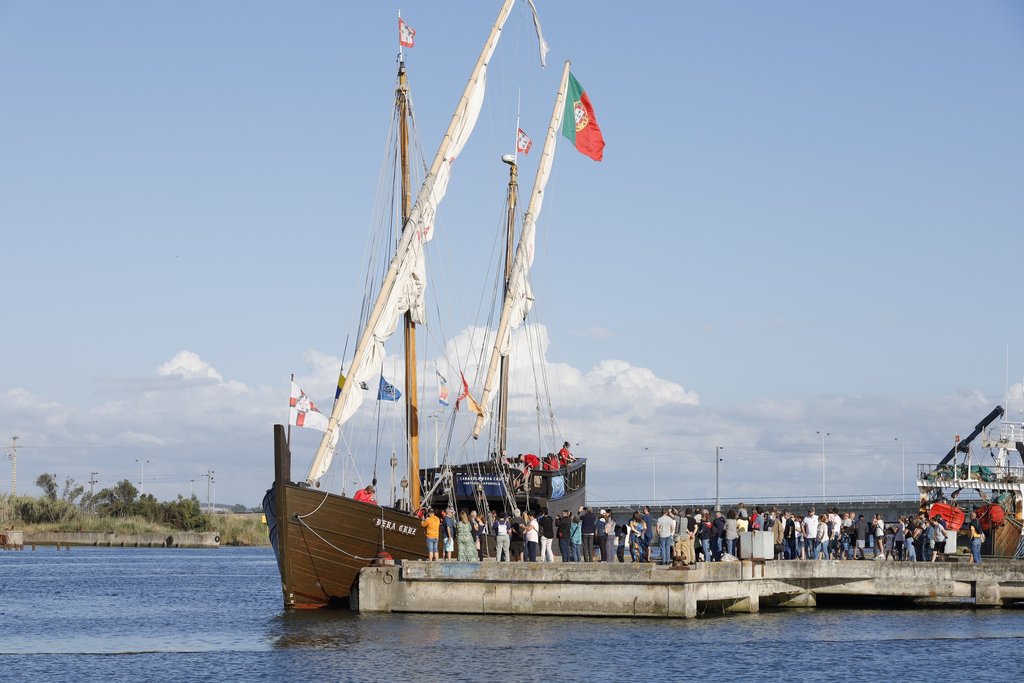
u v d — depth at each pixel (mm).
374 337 53500
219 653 43625
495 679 36844
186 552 196250
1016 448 73500
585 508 53438
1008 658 41406
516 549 55031
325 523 49812
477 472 63500
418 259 55438
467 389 62969
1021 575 54125
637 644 42781
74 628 54656
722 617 50906
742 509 55094
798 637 45469
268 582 96938
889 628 48438
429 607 49500
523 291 74625
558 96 74625
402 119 57188
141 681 37688
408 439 55625
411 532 51938
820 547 55500
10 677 38875
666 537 51625
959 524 63156
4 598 76562
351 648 42062
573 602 48625
